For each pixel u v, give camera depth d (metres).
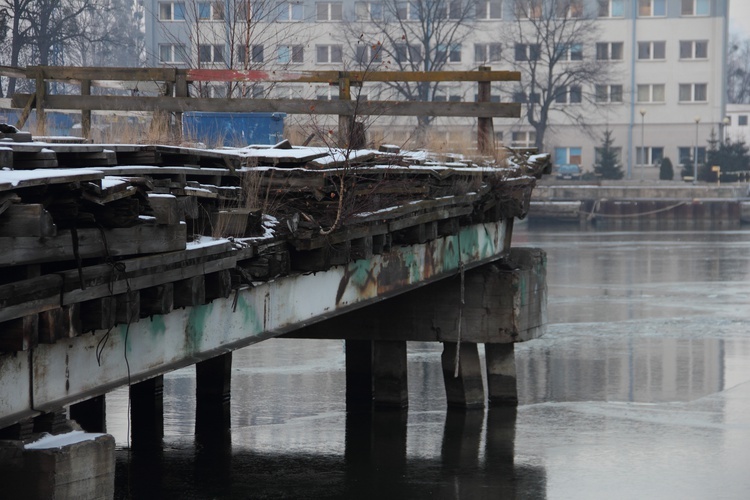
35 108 19.00
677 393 27.78
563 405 26.28
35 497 8.88
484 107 21.62
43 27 69.06
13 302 8.17
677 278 57.59
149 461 20.69
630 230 98.94
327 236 13.62
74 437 9.27
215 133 21.06
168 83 19.33
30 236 7.82
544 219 106.81
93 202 8.48
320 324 24.89
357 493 18.52
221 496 18.28
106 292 9.12
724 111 133.88
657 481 19.48
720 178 121.31
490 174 21.22
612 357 33.28
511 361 26.08
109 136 16.67
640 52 133.88
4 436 8.98
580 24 124.44
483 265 24.31
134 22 113.25
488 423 24.20
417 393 27.70
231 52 26.58
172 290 10.27
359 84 18.73
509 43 126.75
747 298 48.59
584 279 57.56
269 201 13.29
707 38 132.88
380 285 17.27
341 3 114.25
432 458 21.02
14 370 8.70
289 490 18.70
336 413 25.25
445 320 24.36
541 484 19.20
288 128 21.36
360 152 14.75
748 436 23.09
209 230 11.55
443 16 106.69
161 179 10.09
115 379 10.12
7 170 7.85
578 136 132.75
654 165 134.00
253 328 12.95
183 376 30.05
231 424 23.95
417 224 17.27
